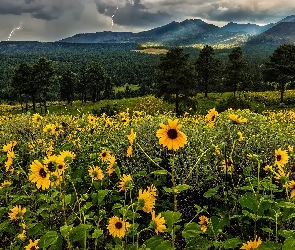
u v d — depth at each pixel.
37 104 88.62
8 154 4.40
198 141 5.51
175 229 2.99
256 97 57.84
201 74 63.78
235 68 59.69
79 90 84.06
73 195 4.12
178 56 43.69
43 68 73.00
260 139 5.59
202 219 3.34
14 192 5.10
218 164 4.70
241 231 3.69
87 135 7.42
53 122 9.27
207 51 63.91
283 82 53.72
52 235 2.66
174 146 2.78
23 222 3.69
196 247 2.78
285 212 3.16
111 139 6.54
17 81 72.88
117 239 3.05
